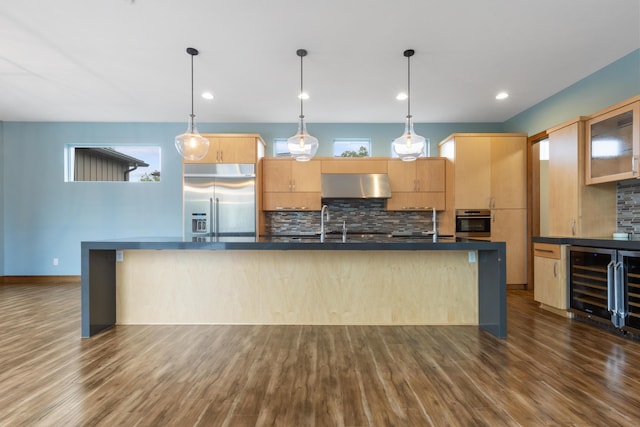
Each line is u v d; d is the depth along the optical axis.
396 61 3.22
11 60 3.19
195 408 1.64
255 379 1.93
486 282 2.79
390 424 1.51
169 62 3.24
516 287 4.63
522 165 4.66
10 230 5.23
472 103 4.41
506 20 2.56
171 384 1.88
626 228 3.14
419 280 2.94
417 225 5.26
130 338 2.60
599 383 1.88
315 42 2.88
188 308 2.95
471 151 4.68
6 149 5.23
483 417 1.56
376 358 2.22
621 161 2.89
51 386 1.85
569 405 1.66
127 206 5.33
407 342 2.52
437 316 2.94
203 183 4.76
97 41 2.85
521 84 3.79
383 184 4.94
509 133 4.79
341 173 5.04
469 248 2.56
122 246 2.60
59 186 5.28
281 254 2.94
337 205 5.27
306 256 2.94
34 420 1.54
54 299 3.99
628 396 1.75
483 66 3.33
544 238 3.44
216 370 2.05
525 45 2.93
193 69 3.39
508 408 1.64
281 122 5.30
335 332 2.74
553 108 4.11
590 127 3.14
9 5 2.34
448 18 2.54
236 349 2.38
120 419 1.55
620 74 3.18
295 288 2.95
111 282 2.89
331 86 3.83
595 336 2.66
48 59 3.17
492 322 2.69
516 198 4.66
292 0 2.32
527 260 4.63
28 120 5.20
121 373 2.01
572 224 3.28
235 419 1.55
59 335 2.69
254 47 2.96
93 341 2.54
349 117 5.03
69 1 2.31
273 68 3.37
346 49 3.00
